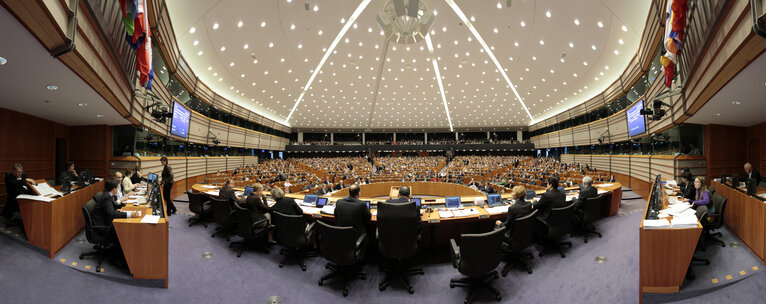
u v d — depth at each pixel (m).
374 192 12.81
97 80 4.01
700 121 7.72
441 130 39.97
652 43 9.18
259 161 29.73
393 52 17.55
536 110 25.92
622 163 13.68
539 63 16.09
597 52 13.09
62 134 7.66
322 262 4.02
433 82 21.47
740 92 4.65
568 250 4.29
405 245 3.23
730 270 3.32
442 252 4.32
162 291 3.18
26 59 3.03
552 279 3.45
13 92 4.46
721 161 8.13
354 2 12.57
